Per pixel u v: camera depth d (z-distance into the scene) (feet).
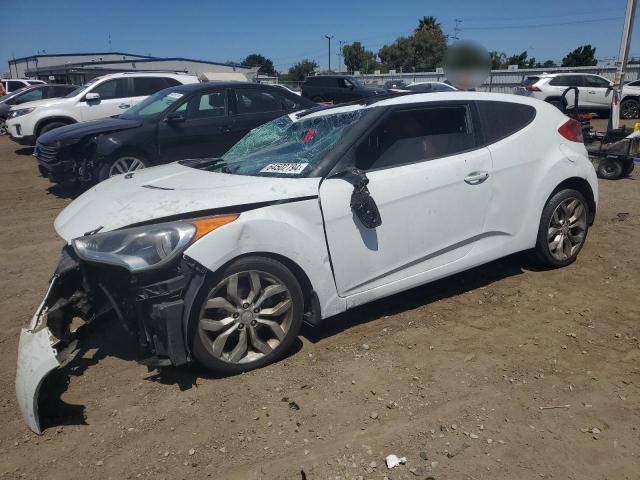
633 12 37.70
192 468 8.32
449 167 12.55
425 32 163.22
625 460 8.13
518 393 9.86
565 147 14.74
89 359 11.57
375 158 11.96
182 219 10.19
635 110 64.69
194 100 26.78
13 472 8.39
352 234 11.37
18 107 40.68
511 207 13.70
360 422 9.21
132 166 25.84
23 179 33.09
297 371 10.80
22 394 9.19
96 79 41.06
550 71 96.17
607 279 14.79
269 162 12.35
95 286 10.34
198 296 9.95
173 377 10.76
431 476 7.92
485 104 13.70
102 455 8.69
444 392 9.96
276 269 10.59
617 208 22.50
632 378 10.19
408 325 12.59
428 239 12.39
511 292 14.16
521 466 8.07
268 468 8.23
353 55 204.95
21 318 13.75
